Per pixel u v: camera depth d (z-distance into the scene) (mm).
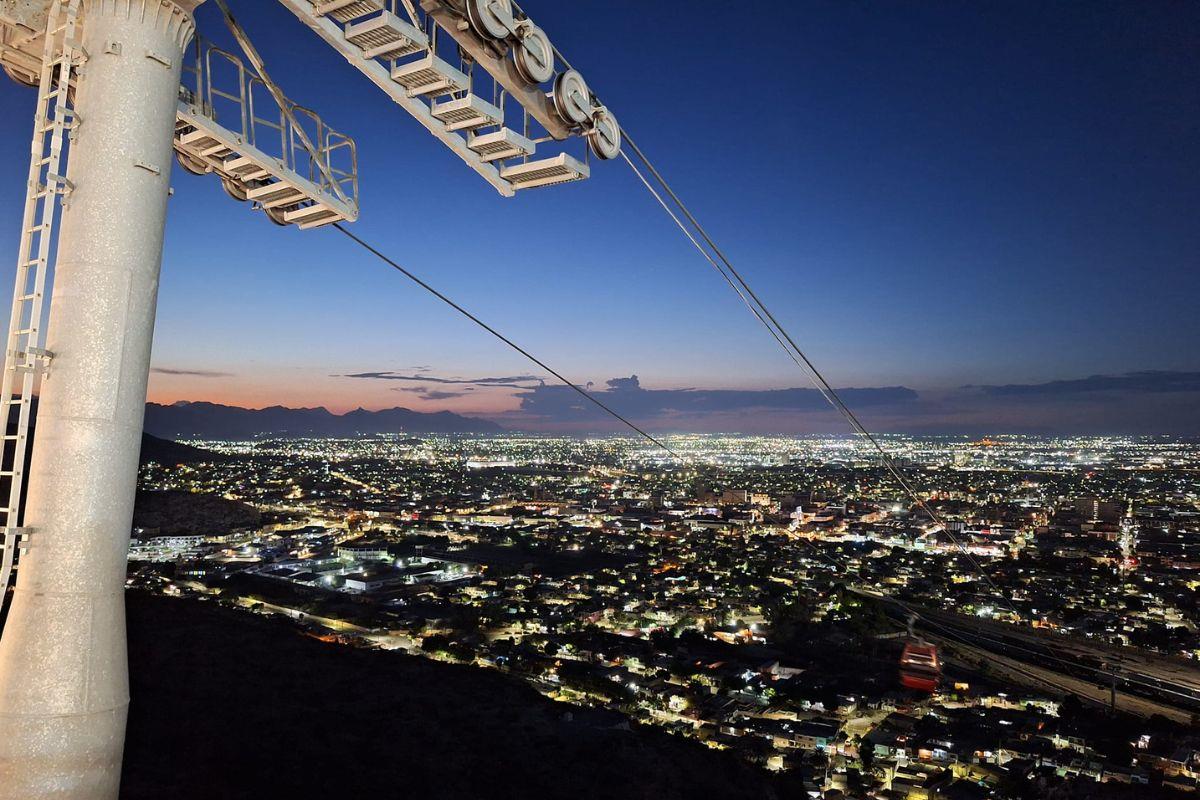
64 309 4836
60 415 4762
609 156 8500
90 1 5055
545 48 7520
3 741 4551
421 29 6883
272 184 7887
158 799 8227
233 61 7195
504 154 7941
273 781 9195
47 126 4977
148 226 5055
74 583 4719
